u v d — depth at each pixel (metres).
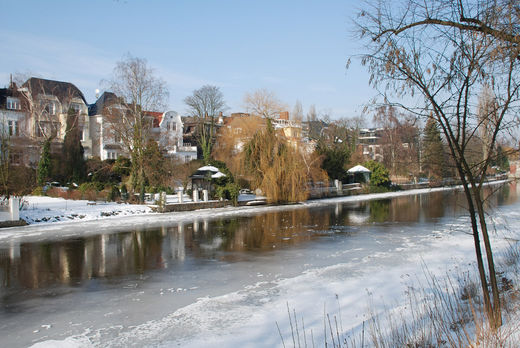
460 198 36.53
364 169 48.09
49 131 42.12
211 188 34.12
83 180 38.97
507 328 4.79
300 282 10.23
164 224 22.72
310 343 6.13
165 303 8.83
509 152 5.53
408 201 36.97
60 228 21.16
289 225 22.00
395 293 8.76
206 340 6.68
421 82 5.70
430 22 5.88
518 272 8.58
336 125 64.00
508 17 5.41
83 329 7.38
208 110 56.41
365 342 5.70
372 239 16.88
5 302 9.11
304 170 36.19
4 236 18.70
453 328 5.45
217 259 13.51
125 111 33.94
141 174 31.67
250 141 35.09
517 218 21.72
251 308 8.29
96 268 12.41
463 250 13.48
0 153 24.31
